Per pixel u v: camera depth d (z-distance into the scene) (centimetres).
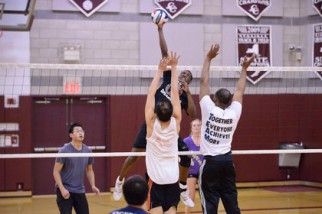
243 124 1945
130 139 1873
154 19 887
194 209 1490
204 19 1953
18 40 1794
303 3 2011
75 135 927
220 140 828
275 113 1970
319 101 1934
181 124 1883
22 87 1795
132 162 930
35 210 1500
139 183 532
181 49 1931
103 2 1870
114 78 1872
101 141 1886
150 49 1903
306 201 1622
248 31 1988
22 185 1798
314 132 1947
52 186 1855
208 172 828
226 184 840
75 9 1853
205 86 850
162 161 769
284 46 2017
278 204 1563
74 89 1838
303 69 1011
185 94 960
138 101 1883
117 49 1886
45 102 1844
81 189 934
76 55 1838
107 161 1875
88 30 1869
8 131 1784
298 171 2009
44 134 1845
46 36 1838
